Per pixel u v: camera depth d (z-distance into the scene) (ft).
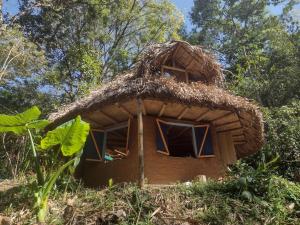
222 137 36.42
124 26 83.20
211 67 33.91
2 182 31.19
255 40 92.58
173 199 23.17
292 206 24.23
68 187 26.35
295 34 73.46
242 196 23.75
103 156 34.53
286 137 44.24
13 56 53.36
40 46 75.82
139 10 82.74
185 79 34.42
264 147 43.78
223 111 31.27
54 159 25.39
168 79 28.25
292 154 43.42
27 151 34.58
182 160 31.89
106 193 24.08
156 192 23.84
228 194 24.23
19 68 56.80
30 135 23.17
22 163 35.58
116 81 31.19
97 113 31.60
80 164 35.04
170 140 39.01
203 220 21.58
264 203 23.34
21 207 23.72
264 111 47.29
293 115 49.90
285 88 64.75
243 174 25.98
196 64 34.24
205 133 33.88
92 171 34.65
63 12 78.48
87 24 79.92
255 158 44.09
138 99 26.91
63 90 72.28
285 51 71.20
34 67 59.06
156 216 21.66
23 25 76.69
